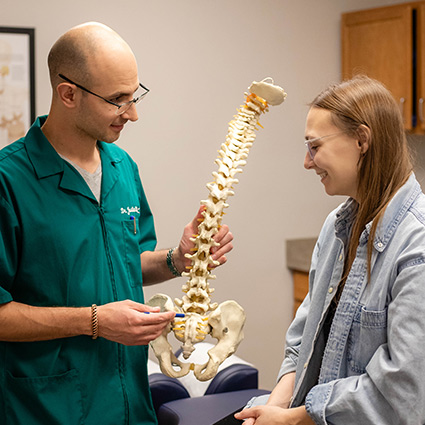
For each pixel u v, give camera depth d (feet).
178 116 12.27
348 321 5.08
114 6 11.59
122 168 6.43
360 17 13.09
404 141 5.11
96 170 6.05
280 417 5.09
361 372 5.03
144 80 11.92
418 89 12.44
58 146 5.84
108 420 5.84
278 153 13.32
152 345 5.76
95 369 5.80
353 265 5.16
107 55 5.43
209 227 5.75
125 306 5.49
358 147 5.02
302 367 5.52
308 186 13.66
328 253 5.65
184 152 12.39
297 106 13.38
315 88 13.51
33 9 11.09
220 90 12.59
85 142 5.86
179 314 5.63
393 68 12.66
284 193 13.44
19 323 5.36
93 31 5.55
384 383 4.63
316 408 4.87
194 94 12.36
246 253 13.19
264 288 13.39
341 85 5.18
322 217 13.89
